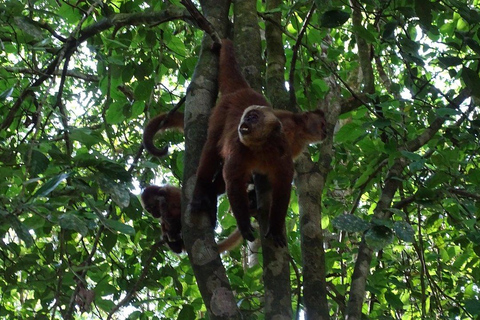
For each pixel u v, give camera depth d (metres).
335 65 15.39
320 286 8.42
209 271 7.41
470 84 9.72
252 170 8.64
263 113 8.38
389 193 10.81
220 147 8.73
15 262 10.52
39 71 10.87
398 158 11.13
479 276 12.03
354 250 12.40
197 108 9.03
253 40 9.98
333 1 11.77
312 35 12.77
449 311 11.48
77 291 9.53
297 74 13.09
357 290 9.42
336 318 11.48
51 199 8.33
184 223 7.94
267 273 7.84
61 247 9.98
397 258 13.96
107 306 10.66
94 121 13.48
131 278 11.95
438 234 12.80
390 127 10.59
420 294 12.23
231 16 13.01
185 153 8.72
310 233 8.88
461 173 10.89
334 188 14.77
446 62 9.83
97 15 12.87
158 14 10.86
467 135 10.66
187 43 14.94
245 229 8.30
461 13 9.97
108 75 11.95
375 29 12.20
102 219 7.47
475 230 10.17
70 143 10.77
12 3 9.42
